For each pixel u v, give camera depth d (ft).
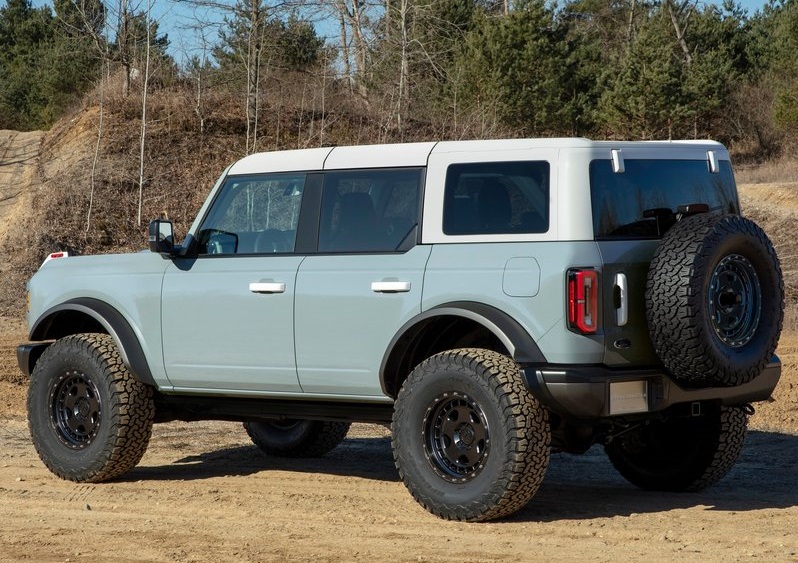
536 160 20.70
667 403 20.68
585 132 147.43
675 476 24.21
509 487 19.99
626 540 19.13
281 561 17.88
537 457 20.03
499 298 20.27
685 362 19.80
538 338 19.86
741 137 163.94
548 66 139.03
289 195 23.72
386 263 21.77
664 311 19.69
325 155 23.41
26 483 25.61
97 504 23.11
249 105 100.68
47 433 25.95
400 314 21.36
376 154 22.70
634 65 146.82
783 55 165.89
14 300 72.13
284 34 117.08
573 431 21.21
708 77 157.99
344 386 22.36
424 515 21.43
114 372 25.21
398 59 118.32
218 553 18.49
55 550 18.94
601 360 19.81
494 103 131.44
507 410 19.93
